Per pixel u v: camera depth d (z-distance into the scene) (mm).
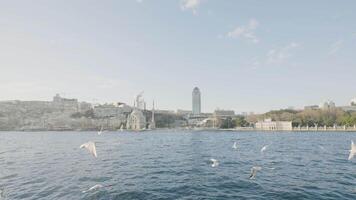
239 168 37844
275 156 53062
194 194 23812
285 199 22078
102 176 31719
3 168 37656
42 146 87000
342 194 23281
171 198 22500
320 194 23344
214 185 27094
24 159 48719
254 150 67875
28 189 25078
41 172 34375
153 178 30703
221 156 53875
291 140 116438
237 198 22531
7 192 24141
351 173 33062
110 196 22703
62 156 54156
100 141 120500
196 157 52219
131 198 22312
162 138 153500
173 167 39062
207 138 148375
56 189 24984
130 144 97562
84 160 47250
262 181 28688
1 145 92812
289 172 34156
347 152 59844
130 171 35438
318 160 45875
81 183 27625
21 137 178000
